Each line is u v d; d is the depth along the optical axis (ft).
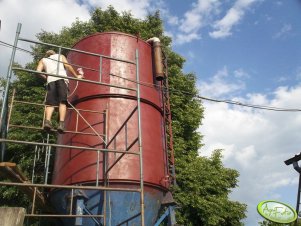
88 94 31.60
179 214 52.11
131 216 27.78
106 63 32.83
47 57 26.55
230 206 58.03
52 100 24.68
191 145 64.08
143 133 30.66
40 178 45.83
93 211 27.45
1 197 48.80
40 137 49.90
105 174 27.78
